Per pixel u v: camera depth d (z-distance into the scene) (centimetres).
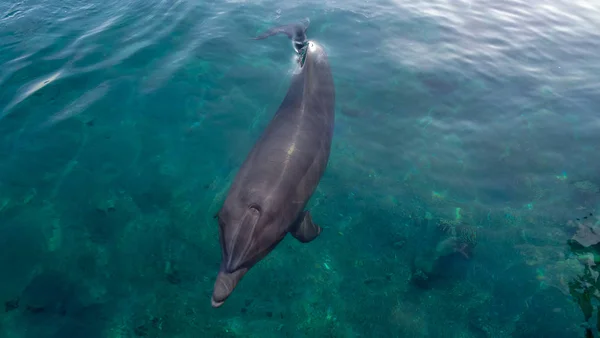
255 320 489
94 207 585
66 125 704
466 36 1146
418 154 735
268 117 754
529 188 688
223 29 1020
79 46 917
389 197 653
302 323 491
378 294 526
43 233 546
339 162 705
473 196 668
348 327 492
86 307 479
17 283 493
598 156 759
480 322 502
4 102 742
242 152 683
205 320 483
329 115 701
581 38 1198
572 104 892
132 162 653
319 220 609
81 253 530
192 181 632
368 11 1216
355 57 981
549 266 567
